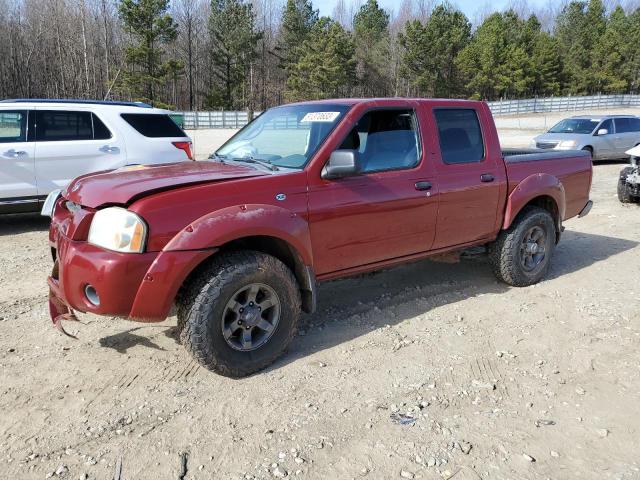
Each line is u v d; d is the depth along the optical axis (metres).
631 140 17.52
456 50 72.62
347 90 73.56
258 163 4.17
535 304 5.05
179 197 3.37
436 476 2.71
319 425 3.12
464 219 4.86
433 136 4.63
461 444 2.96
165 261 3.23
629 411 3.30
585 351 4.10
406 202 4.36
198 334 3.38
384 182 4.25
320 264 4.01
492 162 5.05
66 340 4.18
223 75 67.75
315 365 3.82
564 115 56.69
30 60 59.53
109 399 3.37
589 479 2.71
